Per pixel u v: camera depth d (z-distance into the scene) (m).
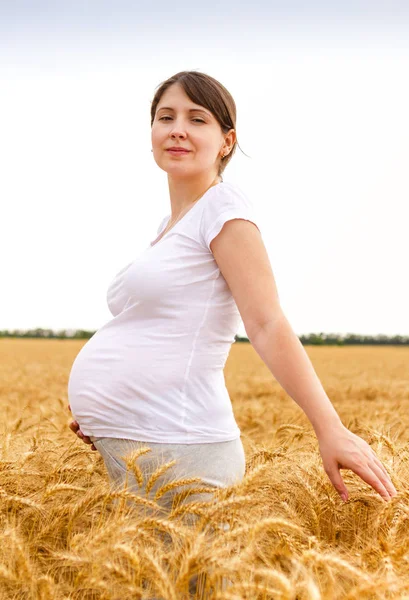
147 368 2.40
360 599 1.83
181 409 2.39
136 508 2.38
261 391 14.99
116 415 2.46
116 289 2.56
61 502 2.76
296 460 3.35
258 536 2.18
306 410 2.27
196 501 2.31
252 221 2.33
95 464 3.25
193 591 2.17
